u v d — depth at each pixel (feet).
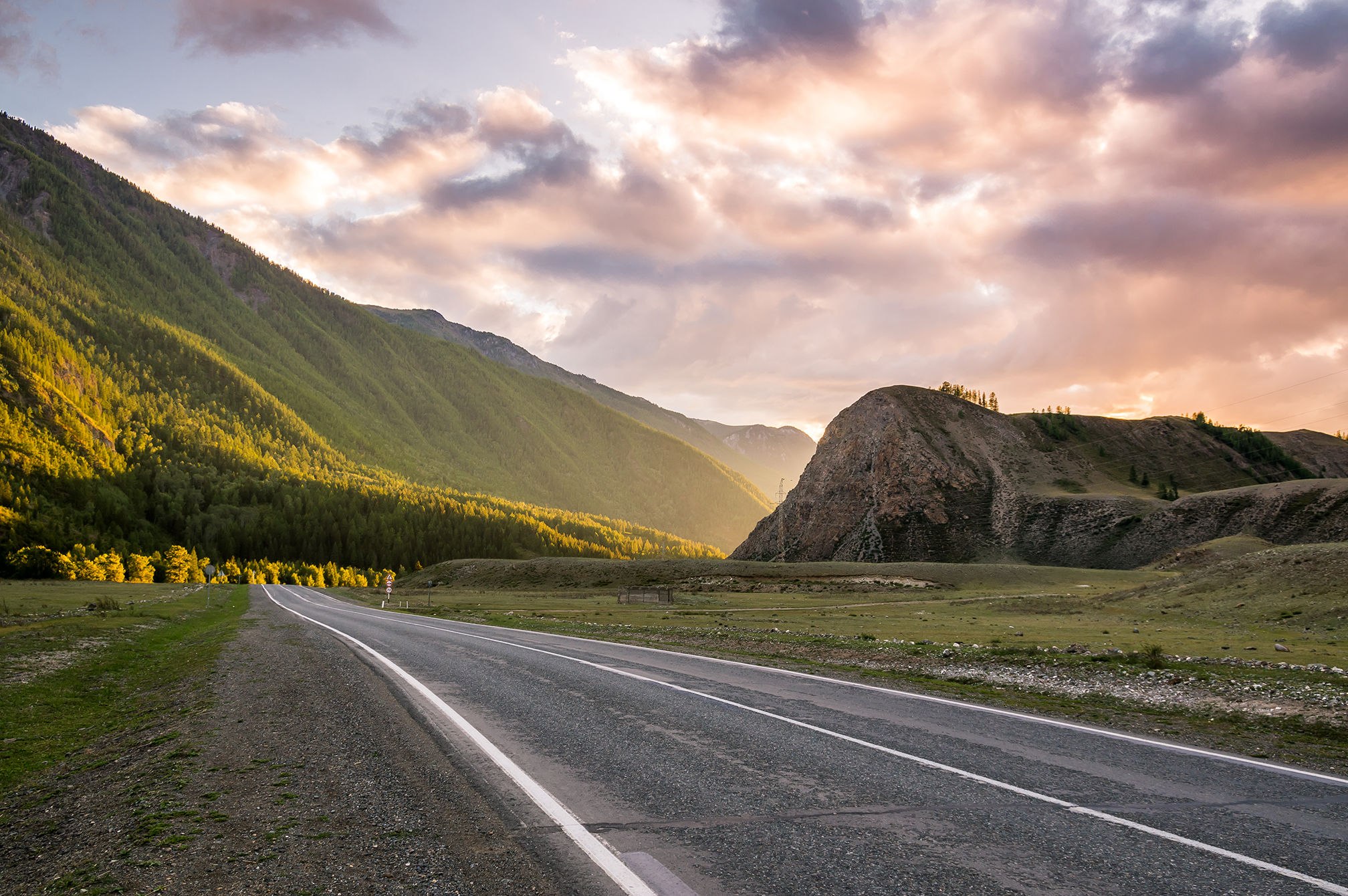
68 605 158.51
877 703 40.91
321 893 15.61
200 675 53.93
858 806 21.86
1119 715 39.52
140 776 26.25
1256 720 39.01
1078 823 20.51
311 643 79.00
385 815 20.79
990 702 42.37
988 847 18.56
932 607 214.28
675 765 26.66
